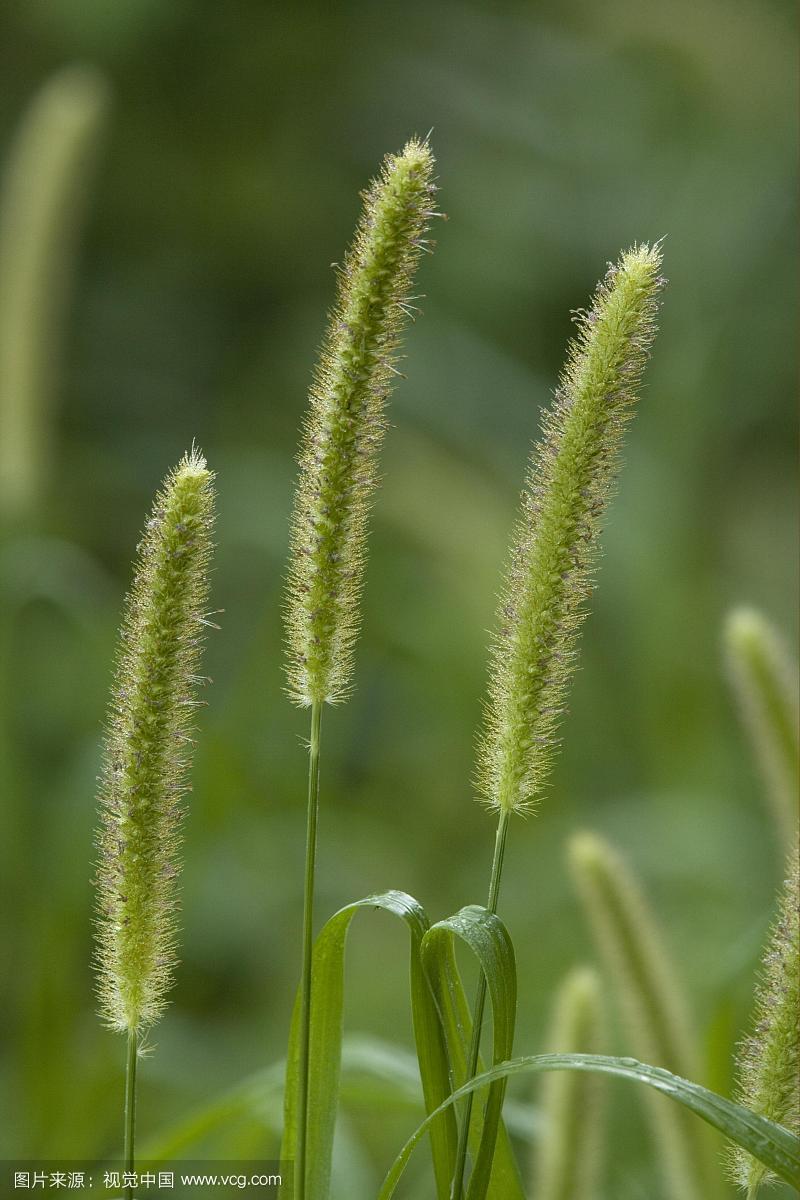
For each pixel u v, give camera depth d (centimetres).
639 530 182
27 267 143
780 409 249
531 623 69
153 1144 81
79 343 259
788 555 225
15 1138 121
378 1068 81
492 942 68
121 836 69
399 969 158
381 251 68
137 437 254
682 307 208
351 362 68
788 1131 66
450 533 189
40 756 185
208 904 161
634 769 189
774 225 243
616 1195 90
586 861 76
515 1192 69
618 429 69
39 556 142
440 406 230
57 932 116
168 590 68
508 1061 67
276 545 198
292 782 174
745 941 79
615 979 77
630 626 183
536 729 69
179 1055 134
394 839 184
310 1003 69
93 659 155
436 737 196
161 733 68
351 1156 85
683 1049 76
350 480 68
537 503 69
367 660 204
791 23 257
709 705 173
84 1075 116
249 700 138
